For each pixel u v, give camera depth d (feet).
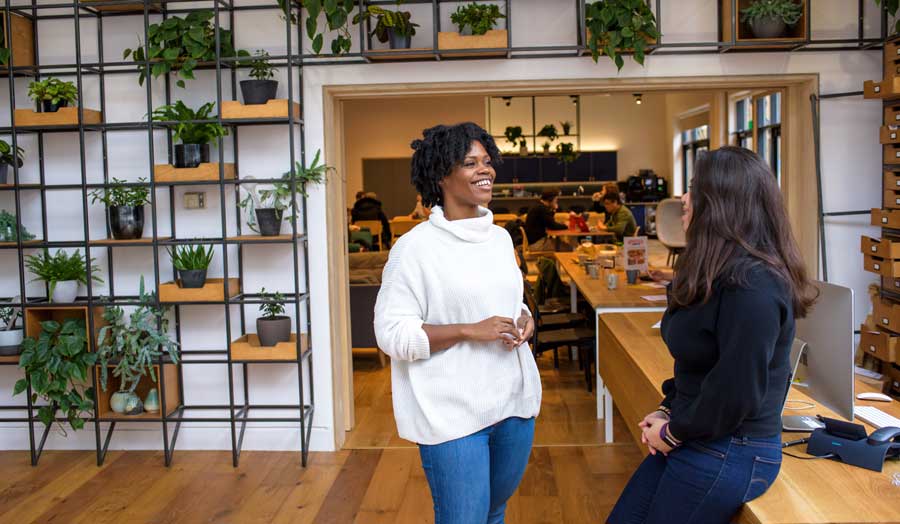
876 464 6.72
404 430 7.12
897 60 13.85
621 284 17.83
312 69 14.67
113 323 14.64
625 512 7.05
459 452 6.92
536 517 11.75
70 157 15.12
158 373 14.78
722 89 15.17
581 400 18.04
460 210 7.27
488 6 13.96
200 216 15.05
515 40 14.56
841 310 7.30
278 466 14.34
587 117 56.44
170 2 14.07
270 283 15.08
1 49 14.24
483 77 14.60
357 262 22.24
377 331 7.11
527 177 55.77
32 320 14.69
